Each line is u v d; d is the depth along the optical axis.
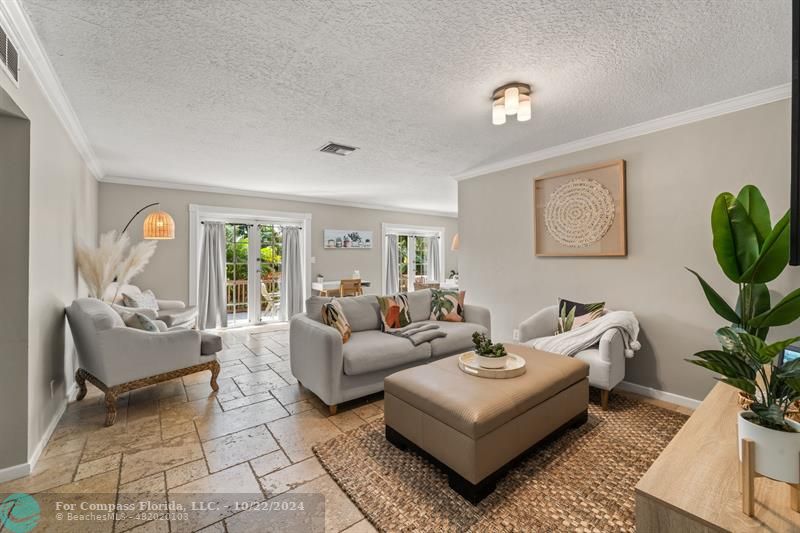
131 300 3.95
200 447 2.14
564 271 3.55
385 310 3.54
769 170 2.41
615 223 3.12
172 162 4.06
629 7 1.55
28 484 1.79
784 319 1.09
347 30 1.71
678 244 2.80
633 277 3.04
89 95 2.39
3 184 1.89
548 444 2.15
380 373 2.87
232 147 3.52
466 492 1.65
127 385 2.54
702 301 2.70
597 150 3.28
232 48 1.86
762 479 0.99
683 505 0.90
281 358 4.09
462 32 1.73
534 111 2.69
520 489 1.74
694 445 1.16
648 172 2.96
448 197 6.62
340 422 2.48
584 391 2.38
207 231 5.65
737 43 1.83
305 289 6.62
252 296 6.14
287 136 3.21
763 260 1.26
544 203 3.68
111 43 1.81
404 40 1.80
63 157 2.71
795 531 0.81
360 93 2.38
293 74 2.13
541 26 1.69
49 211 2.35
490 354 2.17
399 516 1.55
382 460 1.99
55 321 2.49
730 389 1.62
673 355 2.82
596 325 2.87
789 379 0.87
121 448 2.13
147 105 2.55
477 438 1.61
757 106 2.44
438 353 3.23
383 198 6.73
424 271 8.73
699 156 2.69
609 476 1.84
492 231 4.26
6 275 1.89
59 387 2.58
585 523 1.51
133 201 4.92
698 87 2.32
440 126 2.99
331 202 6.94
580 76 2.17
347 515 1.58
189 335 2.86
